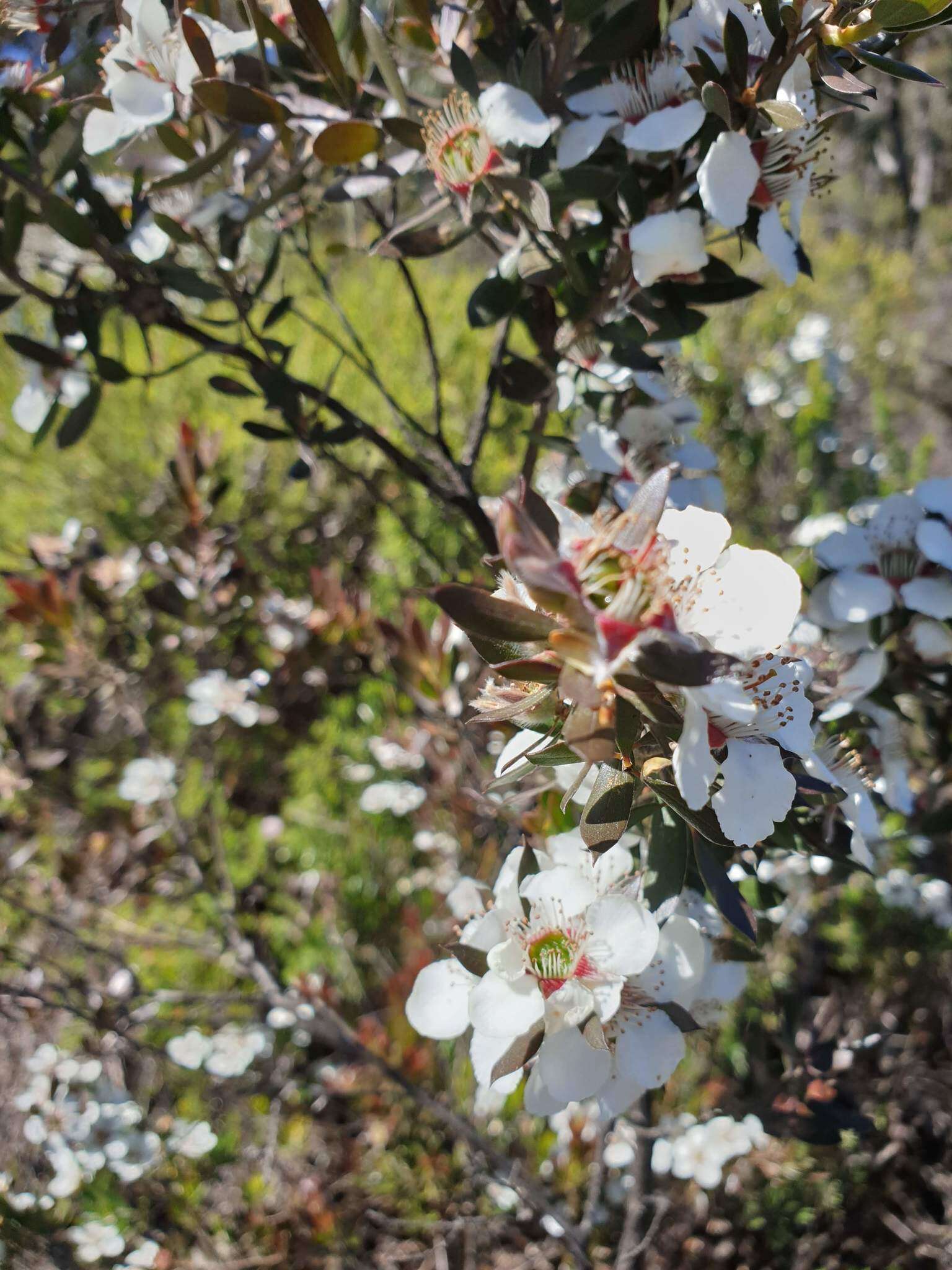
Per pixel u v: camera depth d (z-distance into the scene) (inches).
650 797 5.9
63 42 8.1
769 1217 10.8
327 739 16.9
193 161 8.0
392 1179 11.8
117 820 14.1
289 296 9.3
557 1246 10.6
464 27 8.1
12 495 22.8
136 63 7.7
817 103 6.7
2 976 13.4
